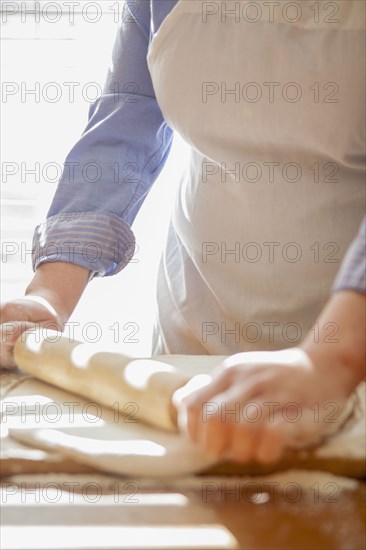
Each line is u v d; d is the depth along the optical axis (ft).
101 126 3.89
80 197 3.78
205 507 1.83
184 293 3.76
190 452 2.04
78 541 1.64
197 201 3.58
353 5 3.13
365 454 2.03
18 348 3.00
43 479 2.01
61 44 8.57
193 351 3.80
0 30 8.48
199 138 3.44
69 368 2.68
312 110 3.18
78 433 2.23
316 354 1.98
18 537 1.66
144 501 1.87
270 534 1.69
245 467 2.01
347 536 1.68
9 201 9.01
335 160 3.25
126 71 3.89
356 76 3.13
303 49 3.19
